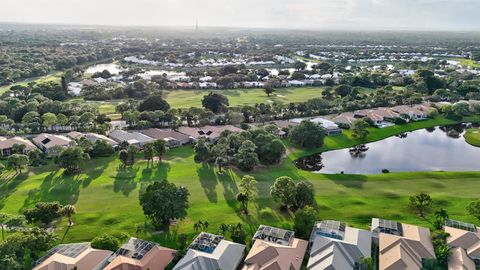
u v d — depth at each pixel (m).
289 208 100.75
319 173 128.38
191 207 100.81
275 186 99.56
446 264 75.19
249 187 99.75
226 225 88.69
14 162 122.62
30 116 175.12
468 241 79.50
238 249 79.19
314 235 83.50
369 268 72.56
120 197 106.81
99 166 132.00
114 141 155.12
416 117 196.75
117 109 195.75
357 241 79.44
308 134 154.25
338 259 73.94
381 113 194.38
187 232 88.56
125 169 128.88
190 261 73.44
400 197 107.69
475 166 140.62
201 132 166.12
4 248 73.25
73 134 161.38
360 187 115.12
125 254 76.06
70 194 108.50
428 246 78.81
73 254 76.00
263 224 92.69
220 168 128.50
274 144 135.50
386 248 77.88
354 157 151.62
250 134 146.75
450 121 196.12
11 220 82.50
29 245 77.12
